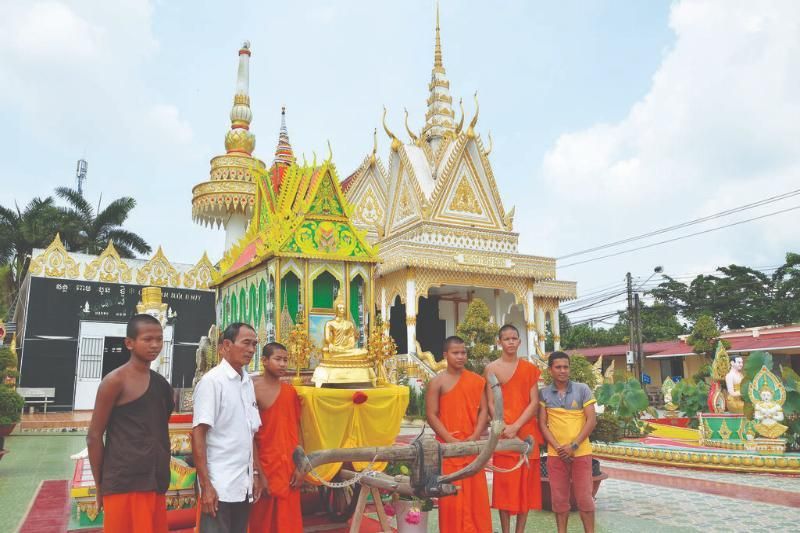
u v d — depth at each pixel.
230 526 4.55
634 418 13.51
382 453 4.74
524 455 5.38
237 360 4.68
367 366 6.96
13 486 9.49
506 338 6.24
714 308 41.75
